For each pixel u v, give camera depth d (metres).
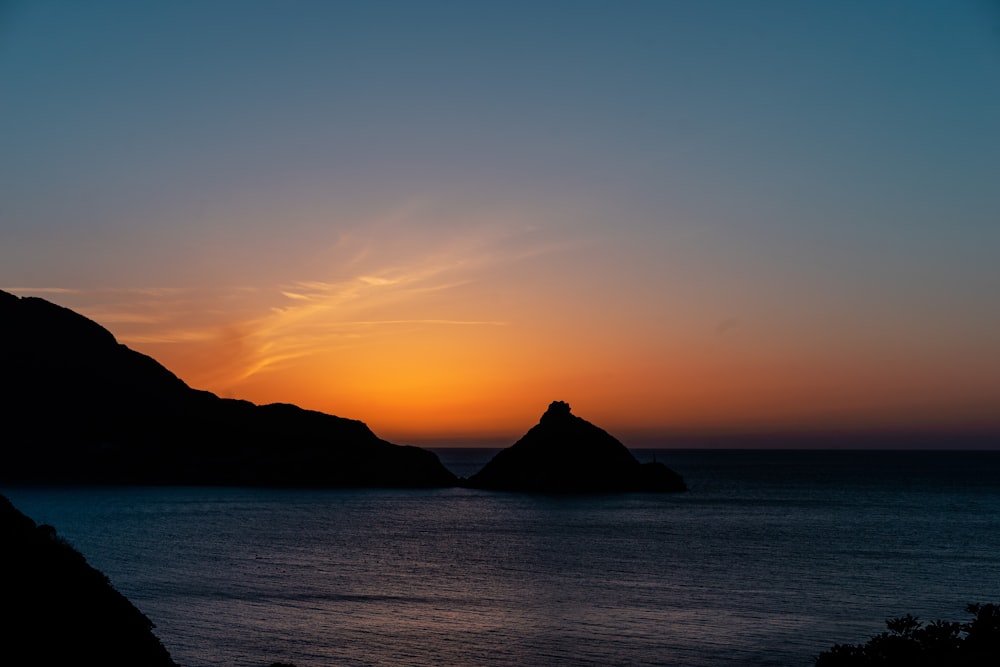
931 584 81.25
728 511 179.62
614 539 125.38
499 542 121.12
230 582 79.19
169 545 109.75
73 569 35.66
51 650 30.25
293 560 96.88
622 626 61.22
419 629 59.59
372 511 180.25
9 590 31.38
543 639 56.94
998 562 97.19
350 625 60.56
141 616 36.38
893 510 176.88
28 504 182.88
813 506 188.88
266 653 52.38
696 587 79.44
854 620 63.53
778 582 82.56
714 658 52.22
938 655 22.80
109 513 161.75
